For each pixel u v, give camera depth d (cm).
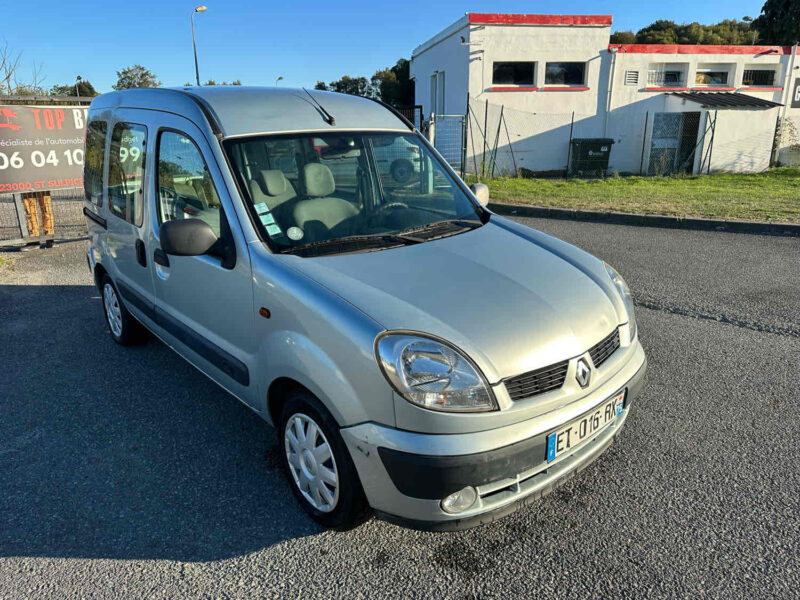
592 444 261
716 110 1873
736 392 393
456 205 365
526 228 353
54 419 372
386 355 221
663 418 362
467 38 1812
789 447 330
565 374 241
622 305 288
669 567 246
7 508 288
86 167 494
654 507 283
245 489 302
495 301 252
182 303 346
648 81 1942
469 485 221
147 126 369
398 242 304
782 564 246
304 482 273
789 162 2048
